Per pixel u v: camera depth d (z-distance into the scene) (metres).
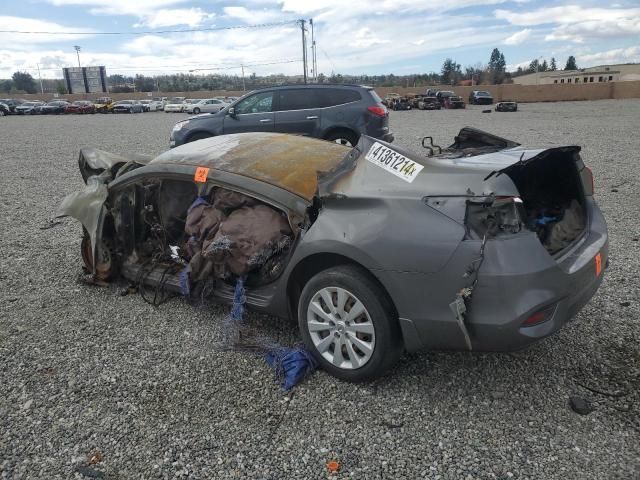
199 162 4.27
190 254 4.24
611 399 3.11
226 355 3.74
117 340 4.00
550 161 3.62
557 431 2.86
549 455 2.69
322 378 3.43
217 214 4.04
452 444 2.80
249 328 4.09
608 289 4.57
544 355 3.59
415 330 3.00
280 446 2.83
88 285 5.04
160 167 4.39
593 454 2.68
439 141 16.56
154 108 58.97
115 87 112.19
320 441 2.86
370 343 3.16
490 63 129.75
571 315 3.05
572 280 2.94
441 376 3.40
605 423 2.90
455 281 2.83
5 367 3.66
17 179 11.41
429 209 2.94
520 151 3.52
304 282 3.67
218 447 2.83
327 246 3.24
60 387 3.41
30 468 2.71
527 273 2.75
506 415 3.01
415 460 2.70
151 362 3.68
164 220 4.65
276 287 3.66
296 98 11.42
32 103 57.69
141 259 4.79
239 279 3.87
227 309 4.44
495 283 2.75
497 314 2.77
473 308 2.82
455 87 62.53
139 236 4.79
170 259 4.66
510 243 2.78
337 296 3.26
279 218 3.89
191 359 3.71
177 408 3.17
